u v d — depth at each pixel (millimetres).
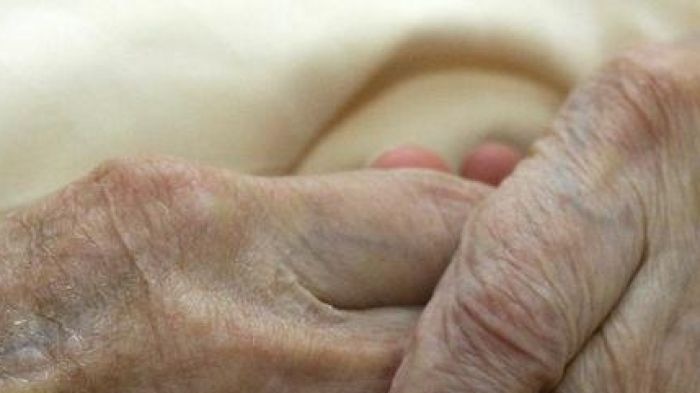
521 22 345
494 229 305
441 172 334
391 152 343
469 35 342
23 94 322
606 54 355
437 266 322
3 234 300
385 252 319
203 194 307
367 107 345
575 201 307
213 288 305
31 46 324
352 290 318
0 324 293
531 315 300
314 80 334
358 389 311
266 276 310
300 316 311
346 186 321
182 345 300
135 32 328
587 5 353
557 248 303
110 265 299
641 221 310
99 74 326
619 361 309
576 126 313
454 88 348
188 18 330
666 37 357
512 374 301
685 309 311
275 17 334
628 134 312
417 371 303
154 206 304
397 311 321
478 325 301
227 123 332
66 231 300
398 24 337
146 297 299
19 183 322
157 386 299
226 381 302
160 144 329
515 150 353
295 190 316
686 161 313
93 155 325
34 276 296
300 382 308
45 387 292
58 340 294
